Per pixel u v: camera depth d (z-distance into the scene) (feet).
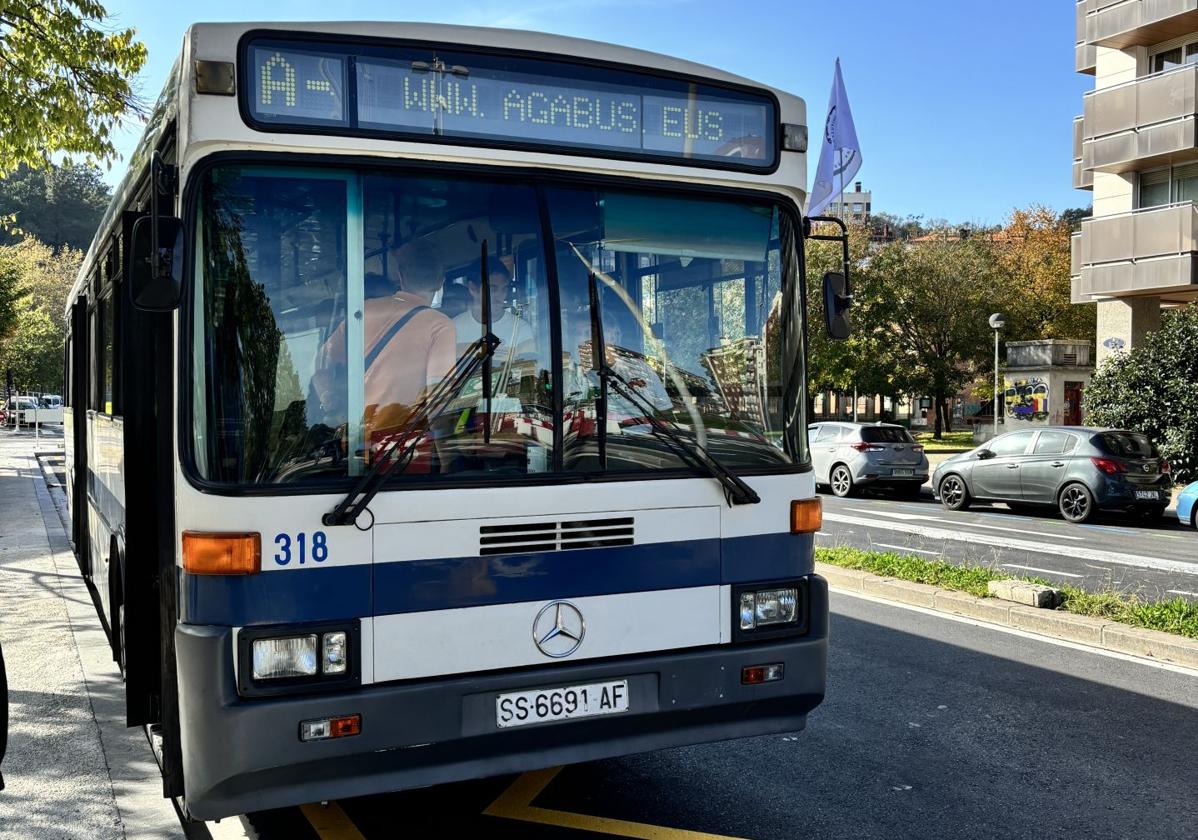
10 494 61.67
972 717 19.35
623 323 13.20
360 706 11.28
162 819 14.08
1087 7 84.64
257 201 11.55
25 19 37.04
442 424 12.04
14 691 19.86
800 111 14.87
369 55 12.12
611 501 12.76
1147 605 26.63
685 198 13.87
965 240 155.84
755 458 14.01
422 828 14.24
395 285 12.05
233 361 11.30
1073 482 54.44
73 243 356.79
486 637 12.00
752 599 13.71
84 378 27.76
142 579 14.33
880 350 131.54
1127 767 16.70
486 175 12.66
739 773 16.47
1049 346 102.27
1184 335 68.90
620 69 13.51
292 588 11.18
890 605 29.86
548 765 12.29
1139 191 83.92
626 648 12.82
